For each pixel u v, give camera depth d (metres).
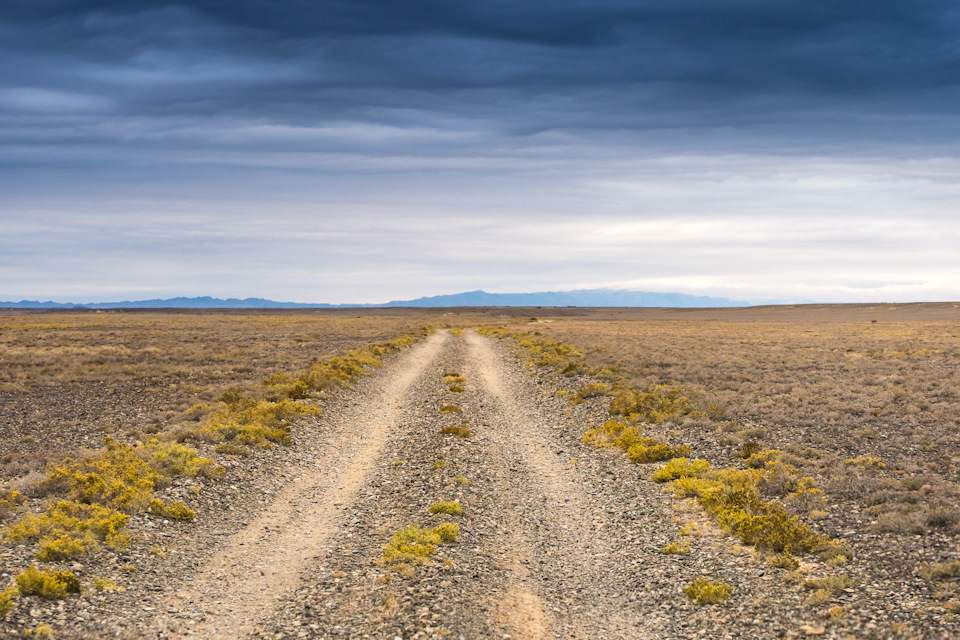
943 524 14.38
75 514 15.37
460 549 14.93
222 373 45.97
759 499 17.11
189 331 91.88
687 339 79.94
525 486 21.17
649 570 13.96
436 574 13.15
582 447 26.30
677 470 20.70
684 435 25.86
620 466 22.81
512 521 17.61
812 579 12.34
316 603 11.98
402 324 131.75
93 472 18.38
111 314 180.50
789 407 30.19
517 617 11.69
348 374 43.62
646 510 18.06
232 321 129.38
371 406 35.72
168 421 29.41
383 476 22.03
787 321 149.50
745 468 20.75
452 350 70.88
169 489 18.30
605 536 16.45
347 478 22.06
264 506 18.66
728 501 16.88
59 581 11.63
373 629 10.80
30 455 22.67
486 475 21.84
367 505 18.81
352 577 13.19
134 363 51.25
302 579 13.36
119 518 14.90
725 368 45.75
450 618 11.23
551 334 93.62
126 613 11.30
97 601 11.56
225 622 11.30
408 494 19.47
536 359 56.56
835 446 22.89
